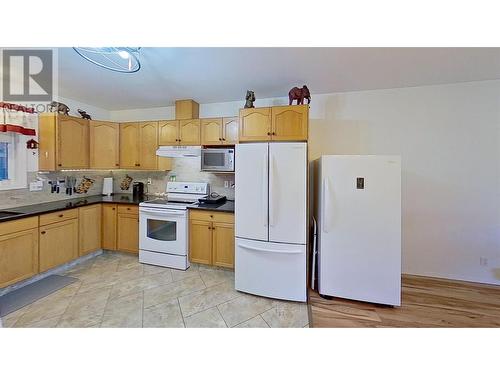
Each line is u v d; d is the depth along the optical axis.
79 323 1.88
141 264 3.08
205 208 2.84
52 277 2.66
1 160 2.61
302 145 2.18
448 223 2.68
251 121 2.55
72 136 3.05
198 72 2.37
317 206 2.54
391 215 2.08
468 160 2.61
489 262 2.58
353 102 2.90
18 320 1.89
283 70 2.31
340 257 2.20
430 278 2.72
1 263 2.15
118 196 3.73
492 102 2.53
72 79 2.58
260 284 2.33
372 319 1.97
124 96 3.17
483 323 1.92
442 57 2.03
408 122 2.76
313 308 2.12
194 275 2.79
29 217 2.38
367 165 2.11
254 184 2.31
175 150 3.11
